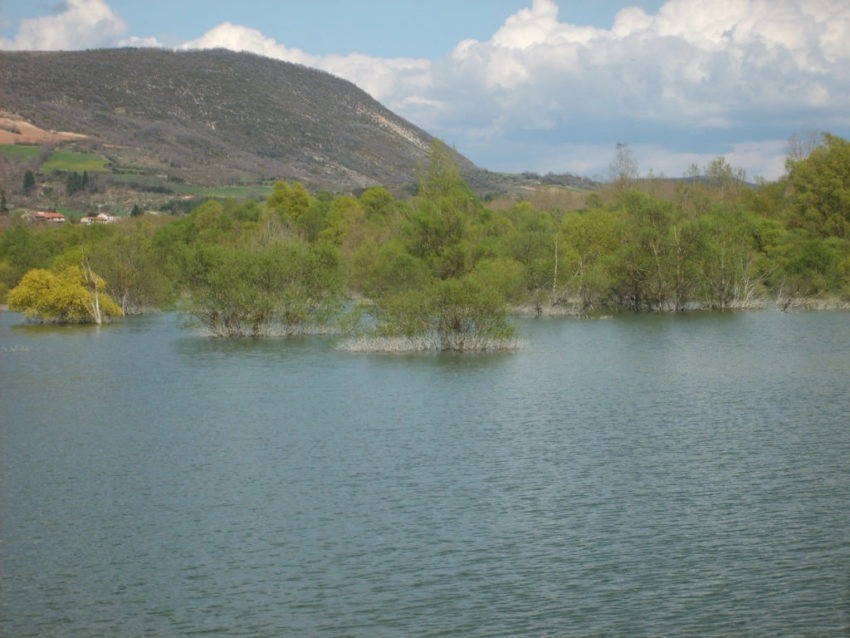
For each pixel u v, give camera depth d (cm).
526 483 2530
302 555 2019
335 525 2203
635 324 7275
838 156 10694
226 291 6612
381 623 1702
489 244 9025
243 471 2694
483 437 3097
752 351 5375
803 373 4453
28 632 1678
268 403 3803
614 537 2106
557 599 1792
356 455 2866
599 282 8262
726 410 3531
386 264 8356
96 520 2261
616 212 9956
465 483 2536
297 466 2741
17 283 10356
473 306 5562
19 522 2252
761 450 2870
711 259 8581
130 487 2544
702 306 8756
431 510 2306
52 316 8044
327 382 4350
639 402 3728
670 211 9075
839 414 3416
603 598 1794
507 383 4256
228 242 10888
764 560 1964
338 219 12344
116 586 1870
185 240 11362
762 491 2434
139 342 6334
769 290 9150
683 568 1928
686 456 2808
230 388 4212
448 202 9012
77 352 5744
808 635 1638
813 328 6656
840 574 1888
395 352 5516
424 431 3206
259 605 1777
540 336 6425
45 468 2758
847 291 8400
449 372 4634
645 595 1803
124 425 3388
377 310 6500
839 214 10519
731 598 1786
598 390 4038
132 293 9294
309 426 3319
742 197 12338
